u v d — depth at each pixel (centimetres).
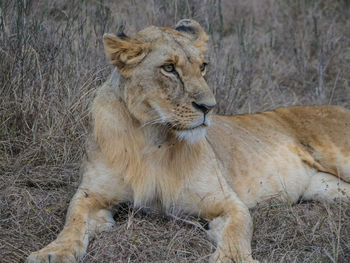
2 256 638
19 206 761
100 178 713
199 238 692
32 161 920
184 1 1288
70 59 1074
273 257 666
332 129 916
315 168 902
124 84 692
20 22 1046
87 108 984
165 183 710
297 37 1473
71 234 658
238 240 653
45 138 954
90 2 1409
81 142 943
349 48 1466
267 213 770
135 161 702
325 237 703
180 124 667
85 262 637
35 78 1023
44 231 718
